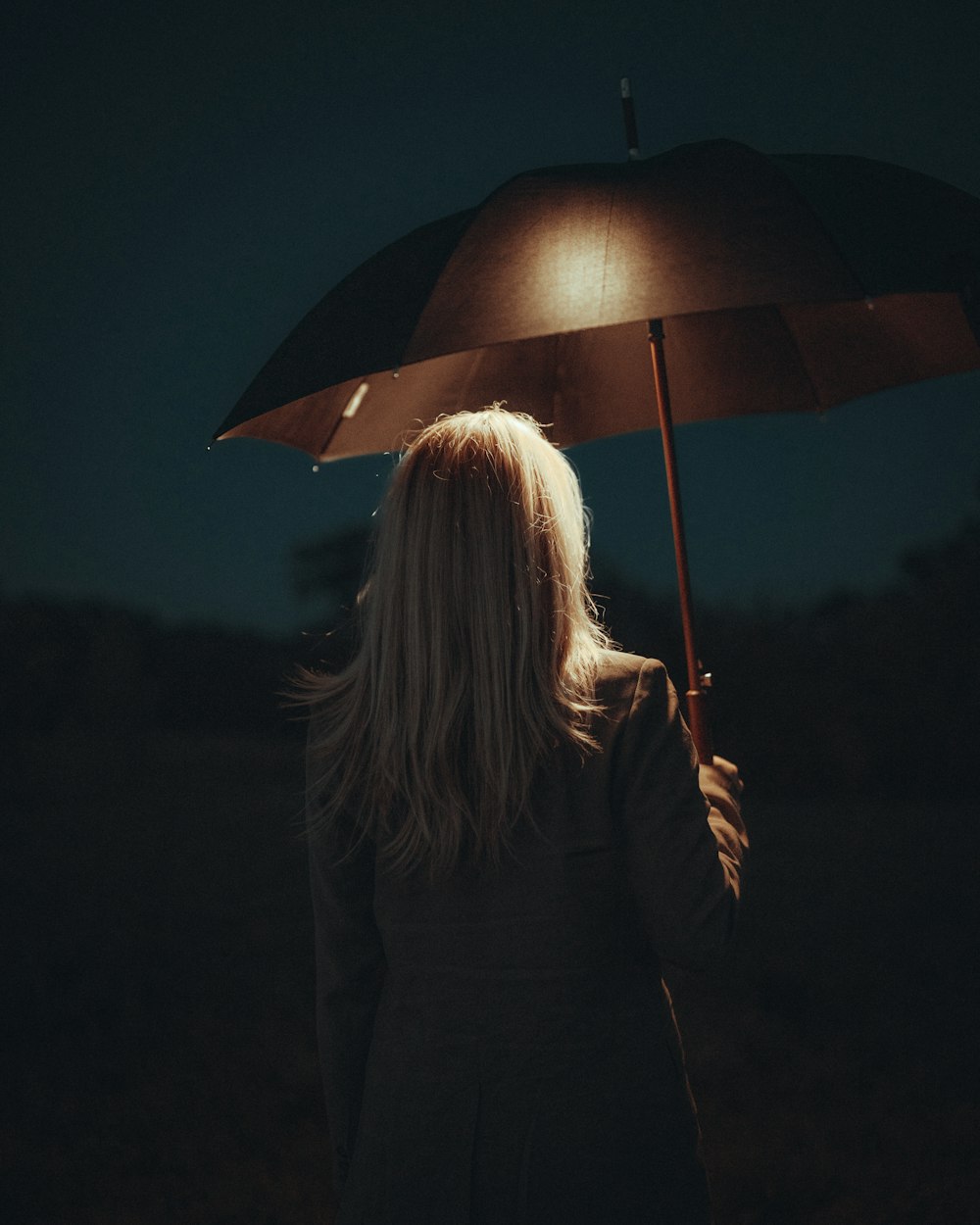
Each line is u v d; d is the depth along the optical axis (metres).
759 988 5.04
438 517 1.31
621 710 1.26
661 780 1.23
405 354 1.31
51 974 5.47
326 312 1.64
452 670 1.27
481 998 1.24
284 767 12.80
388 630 1.31
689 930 1.21
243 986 5.30
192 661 16.41
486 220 1.44
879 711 10.75
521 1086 1.21
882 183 1.59
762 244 1.31
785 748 10.95
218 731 15.98
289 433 1.95
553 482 1.35
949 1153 3.39
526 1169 1.19
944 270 1.40
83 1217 3.26
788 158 1.61
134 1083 4.21
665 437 1.80
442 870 1.26
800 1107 3.79
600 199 1.42
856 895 6.70
